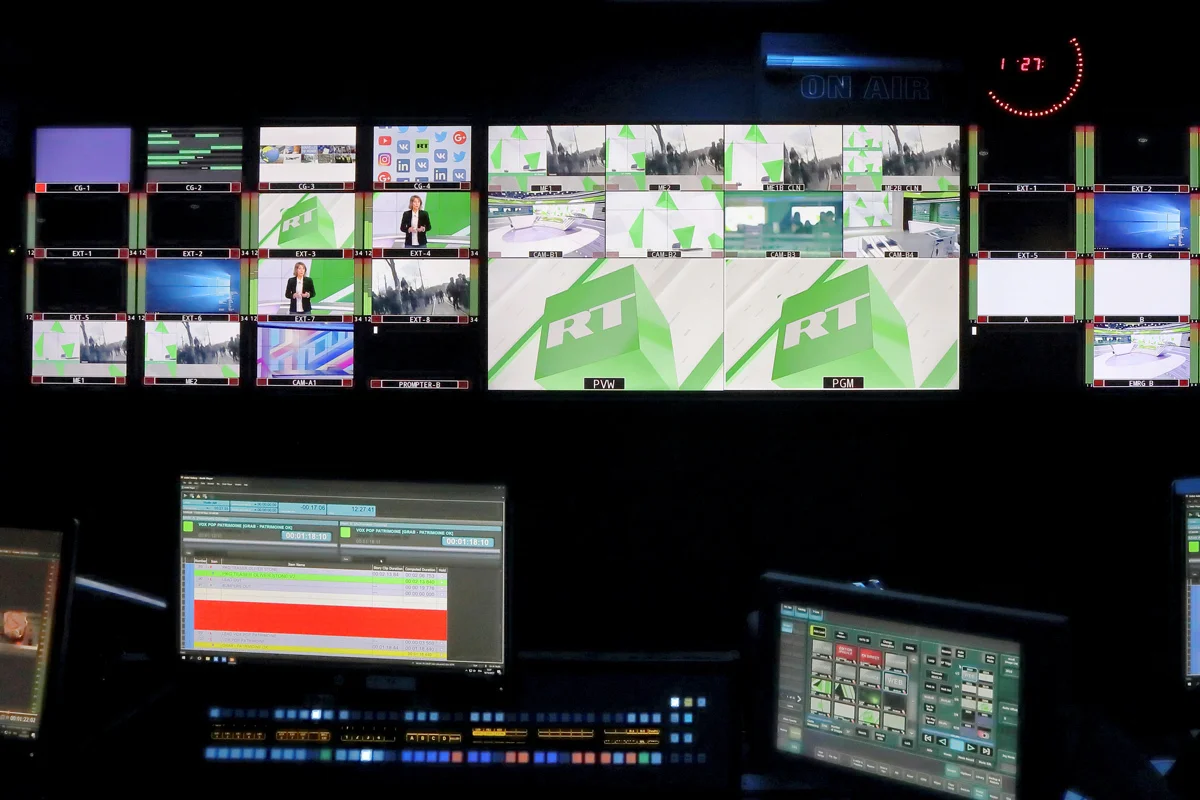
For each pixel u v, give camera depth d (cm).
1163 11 192
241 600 147
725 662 143
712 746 141
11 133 199
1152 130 193
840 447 198
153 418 199
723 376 196
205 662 147
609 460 199
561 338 196
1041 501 196
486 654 142
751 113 198
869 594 122
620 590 201
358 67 198
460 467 197
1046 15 193
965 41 194
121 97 198
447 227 196
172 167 197
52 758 144
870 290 195
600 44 197
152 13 196
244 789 142
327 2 196
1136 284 194
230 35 197
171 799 140
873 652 124
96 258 198
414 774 141
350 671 145
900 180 194
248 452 199
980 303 194
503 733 141
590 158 195
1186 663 140
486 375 197
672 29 197
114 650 162
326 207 197
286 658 146
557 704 142
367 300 197
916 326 195
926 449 197
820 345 195
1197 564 140
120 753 147
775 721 131
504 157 196
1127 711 181
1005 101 194
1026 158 194
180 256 198
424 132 196
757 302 196
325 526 145
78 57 197
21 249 197
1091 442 196
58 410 199
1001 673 113
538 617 201
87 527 199
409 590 144
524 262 196
